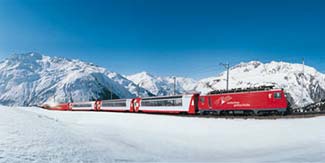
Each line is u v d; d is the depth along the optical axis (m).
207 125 26.53
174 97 40.50
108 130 26.20
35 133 14.89
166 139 21.14
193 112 36.59
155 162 11.88
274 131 20.02
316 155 11.71
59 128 20.73
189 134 23.61
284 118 24.81
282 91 26.25
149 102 46.78
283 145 16.05
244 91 30.83
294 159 11.18
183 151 16.33
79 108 79.38
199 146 18.31
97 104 68.38
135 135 23.19
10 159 8.60
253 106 28.42
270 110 27.22
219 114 33.16
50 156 10.02
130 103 52.94
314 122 20.72
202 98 35.56
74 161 9.87
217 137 21.16
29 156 9.45
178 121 31.39
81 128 26.05
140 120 36.31
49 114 60.72
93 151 12.75
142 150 16.09
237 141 19.06
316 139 15.84
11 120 19.44
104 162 10.59
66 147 12.38
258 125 23.03
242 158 13.11
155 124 31.33
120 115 46.31
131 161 11.66
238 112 30.55
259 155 13.77
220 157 13.94
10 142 11.29
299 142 15.99
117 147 15.70
